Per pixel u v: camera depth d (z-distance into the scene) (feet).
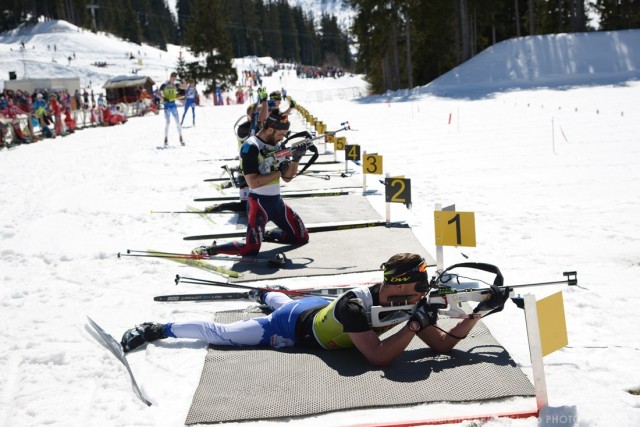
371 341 12.65
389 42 152.25
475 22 160.35
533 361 10.91
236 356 13.88
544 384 10.91
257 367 13.21
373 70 171.22
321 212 27.86
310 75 367.45
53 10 412.57
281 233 23.02
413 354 13.52
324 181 36.35
